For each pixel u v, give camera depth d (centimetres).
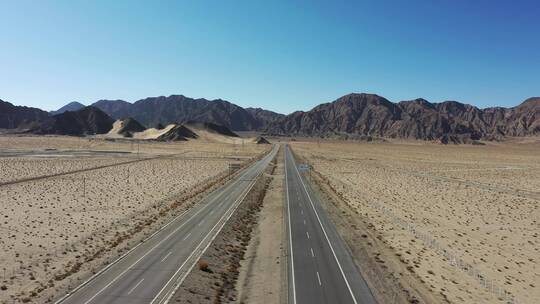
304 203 10181
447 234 7888
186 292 4728
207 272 5406
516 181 15488
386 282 5266
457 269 5950
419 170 18850
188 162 19775
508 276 5866
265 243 6975
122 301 4450
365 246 6719
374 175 16462
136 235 6950
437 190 13025
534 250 7125
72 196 10556
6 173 14238
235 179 13900
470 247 7125
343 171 17575
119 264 5550
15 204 9369
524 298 5134
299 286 5106
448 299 4903
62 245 6512
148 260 5700
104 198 10425
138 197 10638
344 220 8456
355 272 5562
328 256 6191
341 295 4850
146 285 4869
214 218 8112
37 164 17088
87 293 4653
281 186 12988
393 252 6512
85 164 17712
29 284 4966
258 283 5284
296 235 7331
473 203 11019
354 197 11231
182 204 9538
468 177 16475
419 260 6216
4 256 5969
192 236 6856
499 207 10562
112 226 7644
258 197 10900
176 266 5472
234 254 6353
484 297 5028
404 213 9538
